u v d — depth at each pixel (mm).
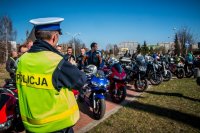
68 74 2156
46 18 2354
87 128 5492
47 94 2135
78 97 7141
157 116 6383
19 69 2309
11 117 4191
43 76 2127
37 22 2254
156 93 9664
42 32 2254
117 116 6395
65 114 2201
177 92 9805
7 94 4332
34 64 2176
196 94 9336
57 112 2162
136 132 5258
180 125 5684
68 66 2160
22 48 6566
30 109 2205
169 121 5969
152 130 5375
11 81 4781
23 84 2252
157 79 11734
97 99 6145
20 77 2287
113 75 7820
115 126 5625
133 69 10352
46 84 2121
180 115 6484
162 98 8648
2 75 18375
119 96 7910
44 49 2221
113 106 7578
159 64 13195
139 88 10250
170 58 16562
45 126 2168
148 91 10164
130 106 7484
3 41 28938
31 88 2191
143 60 10203
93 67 6320
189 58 15109
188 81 13172
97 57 8336
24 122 2305
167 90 10328
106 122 5887
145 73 10023
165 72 13055
